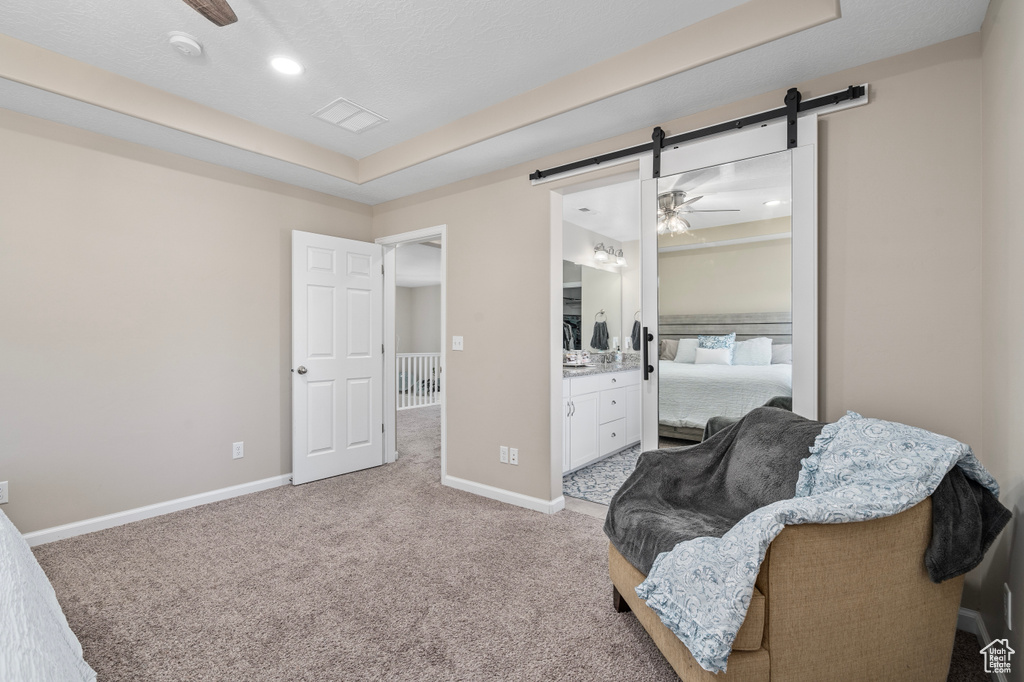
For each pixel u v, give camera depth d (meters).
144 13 2.00
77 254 2.79
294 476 3.70
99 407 2.86
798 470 1.81
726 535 1.41
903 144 2.02
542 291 3.21
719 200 2.45
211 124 2.89
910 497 1.33
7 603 1.02
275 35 2.15
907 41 1.94
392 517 3.07
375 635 1.86
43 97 2.39
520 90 2.66
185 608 2.04
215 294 3.36
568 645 1.80
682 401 2.58
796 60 2.07
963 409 1.90
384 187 3.84
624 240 6.05
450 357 3.73
